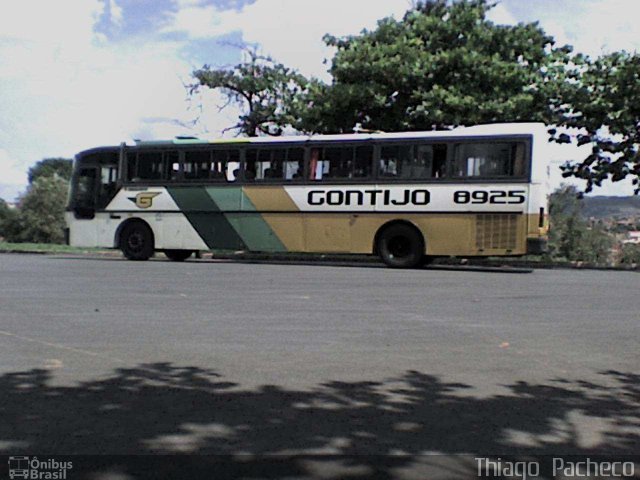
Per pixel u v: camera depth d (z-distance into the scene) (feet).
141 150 66.95
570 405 16.87
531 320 29.66
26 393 17.35
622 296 38.65
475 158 55.77
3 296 36.29
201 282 44.29
